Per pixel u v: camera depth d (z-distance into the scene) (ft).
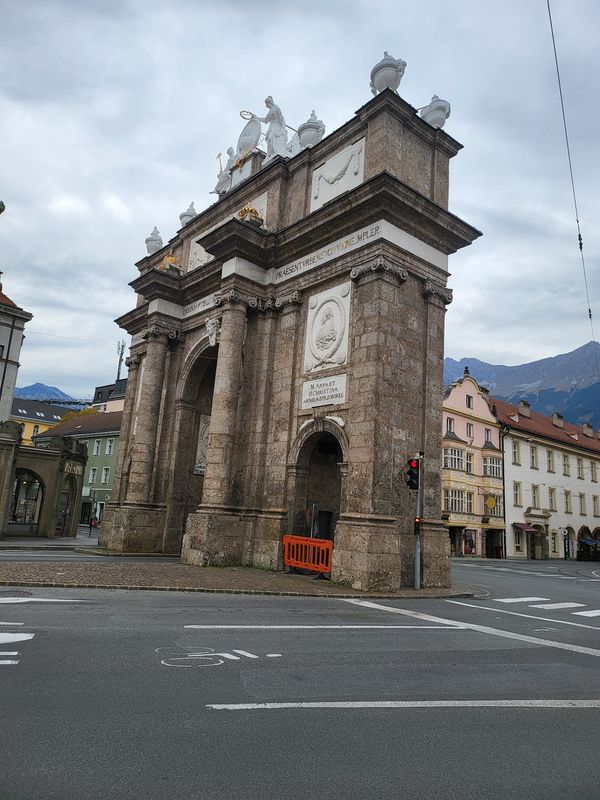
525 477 186.80
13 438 104.53
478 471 171.12
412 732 16.44
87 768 13.00
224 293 71.31
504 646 30.22
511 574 101.60
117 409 243.81
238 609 36.50
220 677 20.66
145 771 12.99
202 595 41.96
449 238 64.90
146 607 34.68
